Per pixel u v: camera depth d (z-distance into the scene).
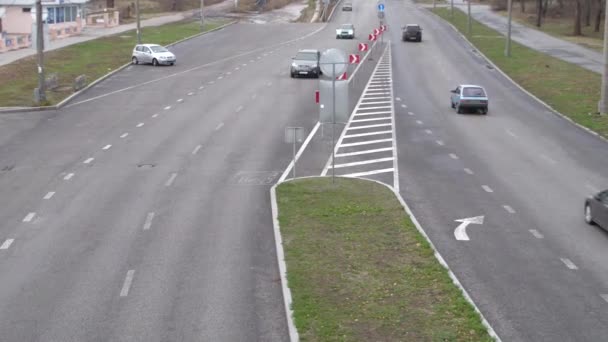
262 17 104.38
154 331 13.59
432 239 19.23
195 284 16.03
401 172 27.09
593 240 19.31
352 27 81.56
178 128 35.41
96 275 16.64
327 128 35.69
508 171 27.56
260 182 25.48
